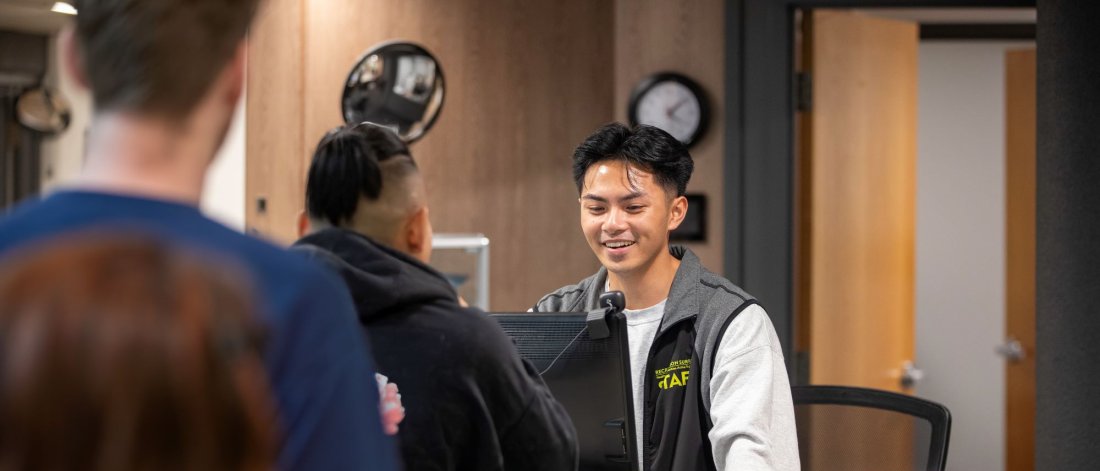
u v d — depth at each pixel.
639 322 1.98
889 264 4.38
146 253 0.48
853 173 4.25
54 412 0.44
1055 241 3.65
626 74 4.18
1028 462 4.86
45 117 7.21
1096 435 3.58
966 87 5.79
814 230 4.14
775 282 4.05
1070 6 3.61
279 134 4.21
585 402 1.60
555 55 4.41
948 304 5.84
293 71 4.20
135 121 0.76
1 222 0.74
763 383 1.81
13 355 0.44
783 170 4.05
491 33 4.36
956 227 5.82
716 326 1.88
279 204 4.21
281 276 0.78
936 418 2.27
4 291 0.45
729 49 4.09
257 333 0.50
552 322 1.61
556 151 4.41
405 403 1.22
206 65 0.78
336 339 0.79
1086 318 3.60
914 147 4.46
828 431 2.39
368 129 1.28
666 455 1.90
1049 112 3.66
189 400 0.45
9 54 7.26
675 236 4.12
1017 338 4.88
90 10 0.77
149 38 0.75
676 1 4.14
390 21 4.26
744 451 1.73
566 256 4.41
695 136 4.10
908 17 5.59
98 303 0.45
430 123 4.24
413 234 1.29
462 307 1.28
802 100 4.13
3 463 0.44
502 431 1.28
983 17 5.57
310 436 0.76
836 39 4.19
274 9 4.20
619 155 1.95
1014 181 4.85
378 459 0.82
